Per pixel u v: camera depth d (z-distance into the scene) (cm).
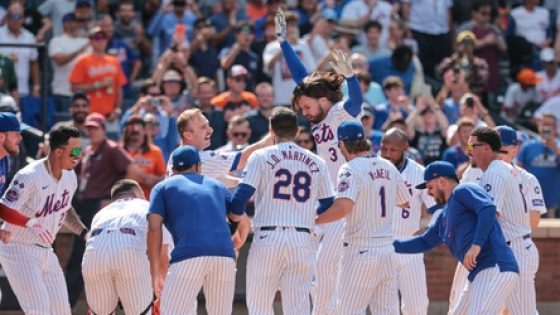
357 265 2016
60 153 2069
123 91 3519
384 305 2045
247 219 2069
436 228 1986
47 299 2059
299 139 2727
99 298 2069
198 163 1973
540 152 3069
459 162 2934
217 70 3522
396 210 2303
